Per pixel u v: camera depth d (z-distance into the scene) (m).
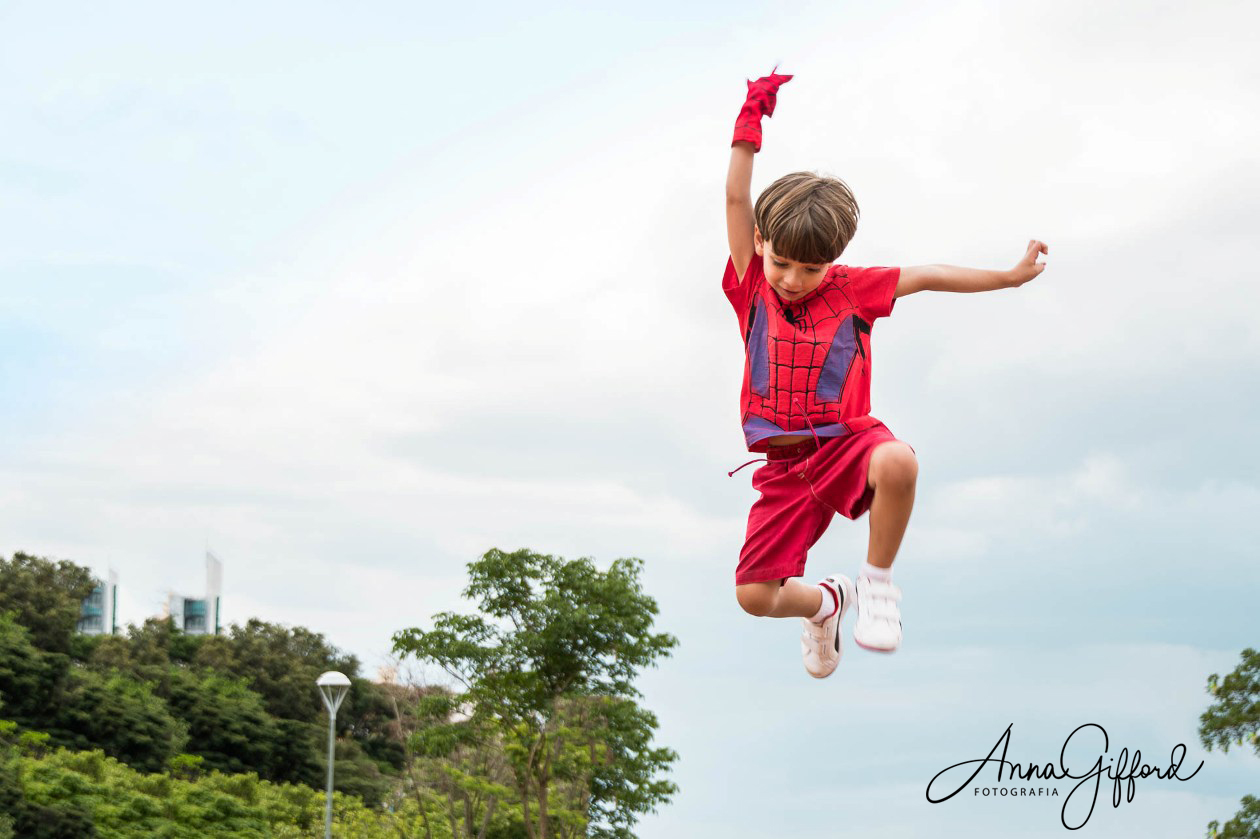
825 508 3.00
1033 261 3.01
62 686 51.44
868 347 2.99
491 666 27.69
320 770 61.66
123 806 39.34
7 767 37.09
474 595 28.41
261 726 61.03
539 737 28.69
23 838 34.00
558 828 31.81
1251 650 16.08
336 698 24.89
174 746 54.50
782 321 2.99
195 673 68.81
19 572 64.19
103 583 74.81
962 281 2.99
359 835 41.38
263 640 74.75
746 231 3.06
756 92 3.08
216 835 41.41
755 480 3.13
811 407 2.93
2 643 51.06
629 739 28.66
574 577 28.23
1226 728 15.95
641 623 27.78
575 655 27.77
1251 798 15.43
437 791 36.62
